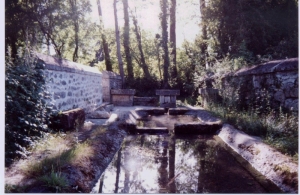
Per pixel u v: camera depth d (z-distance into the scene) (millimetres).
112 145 4223
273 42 10359
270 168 3088
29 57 3908
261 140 4012
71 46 13383
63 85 5719
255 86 6516
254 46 10477
